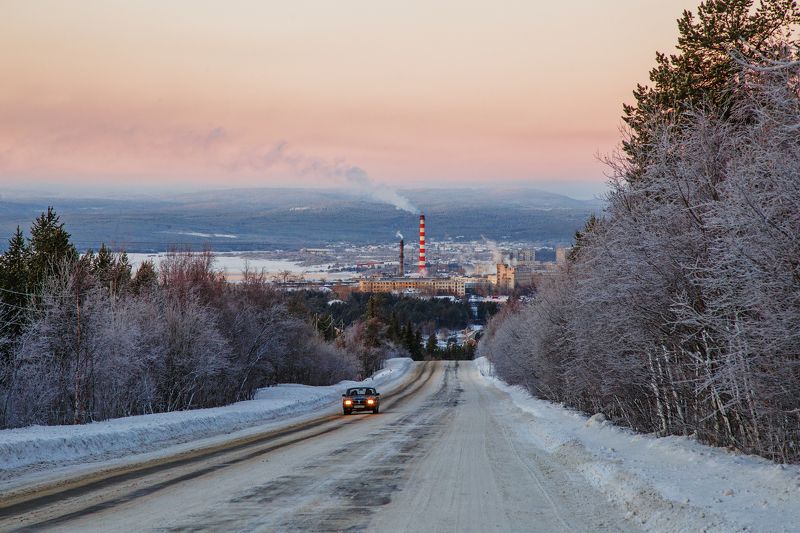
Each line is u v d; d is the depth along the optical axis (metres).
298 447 32.19
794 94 17.00
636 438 29.89
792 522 13.47
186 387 62.00
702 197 24.61
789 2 33.47
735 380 19.50
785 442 19.64
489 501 17.72
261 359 85.81
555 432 36.97
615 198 29.95
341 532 13.97
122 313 52.22
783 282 16.34
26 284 60.19
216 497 18.23
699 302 24.45
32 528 14.41
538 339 59.03
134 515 15.77
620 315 28.58
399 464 25.52
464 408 67.75
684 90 35.16
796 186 16.03
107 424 39.97
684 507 15.33
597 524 14.95
